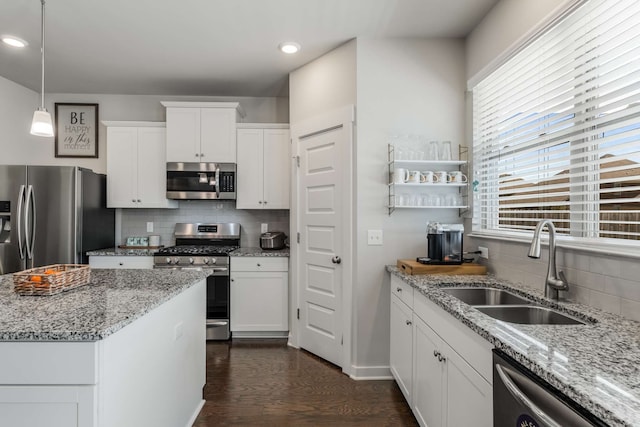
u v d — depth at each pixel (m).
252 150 3.66
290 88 3.32
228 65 3.20
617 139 1.42
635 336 1.13
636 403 0.72
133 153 3.69
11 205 3.06
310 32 2.61
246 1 2.25
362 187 2.65
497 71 2.29
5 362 1.09
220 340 3.41
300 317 3.21
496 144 2.32
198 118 3.61
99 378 1.11
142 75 3.46
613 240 1.45
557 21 1.69
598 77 1.52
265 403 2.28
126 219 3.98
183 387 1.88
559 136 1.76
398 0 2.23
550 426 0.84
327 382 2.58
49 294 1.53
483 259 2.40
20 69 3.33
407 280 2.10
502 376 1.04
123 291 1.62
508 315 1.61
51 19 2.46
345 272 2.71
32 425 1.09
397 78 2.67
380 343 2.67
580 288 1.57
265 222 4.02
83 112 4.02
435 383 1.70
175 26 2.55
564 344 1.05
